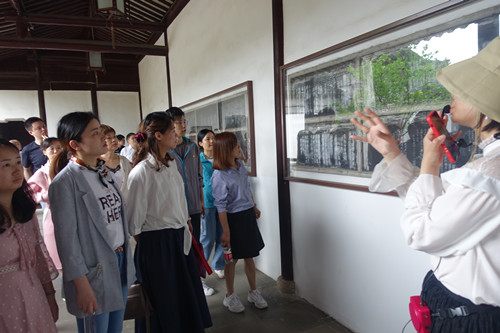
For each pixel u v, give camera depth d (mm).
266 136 2537
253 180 2775
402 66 1386
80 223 1188
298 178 2125
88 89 7418
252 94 2670
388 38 1435
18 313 1074
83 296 1137
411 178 874
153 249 1579
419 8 1300
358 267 1752
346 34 1677
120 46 4965
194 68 4094
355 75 1629
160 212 1582
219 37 3242
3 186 1046
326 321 1965
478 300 677
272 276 2641
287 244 2309
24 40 4445
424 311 794
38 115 6996
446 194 689
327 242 1964
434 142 755
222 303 2246
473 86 650
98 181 1301
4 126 6727
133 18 4992
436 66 1247
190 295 1625
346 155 1738
